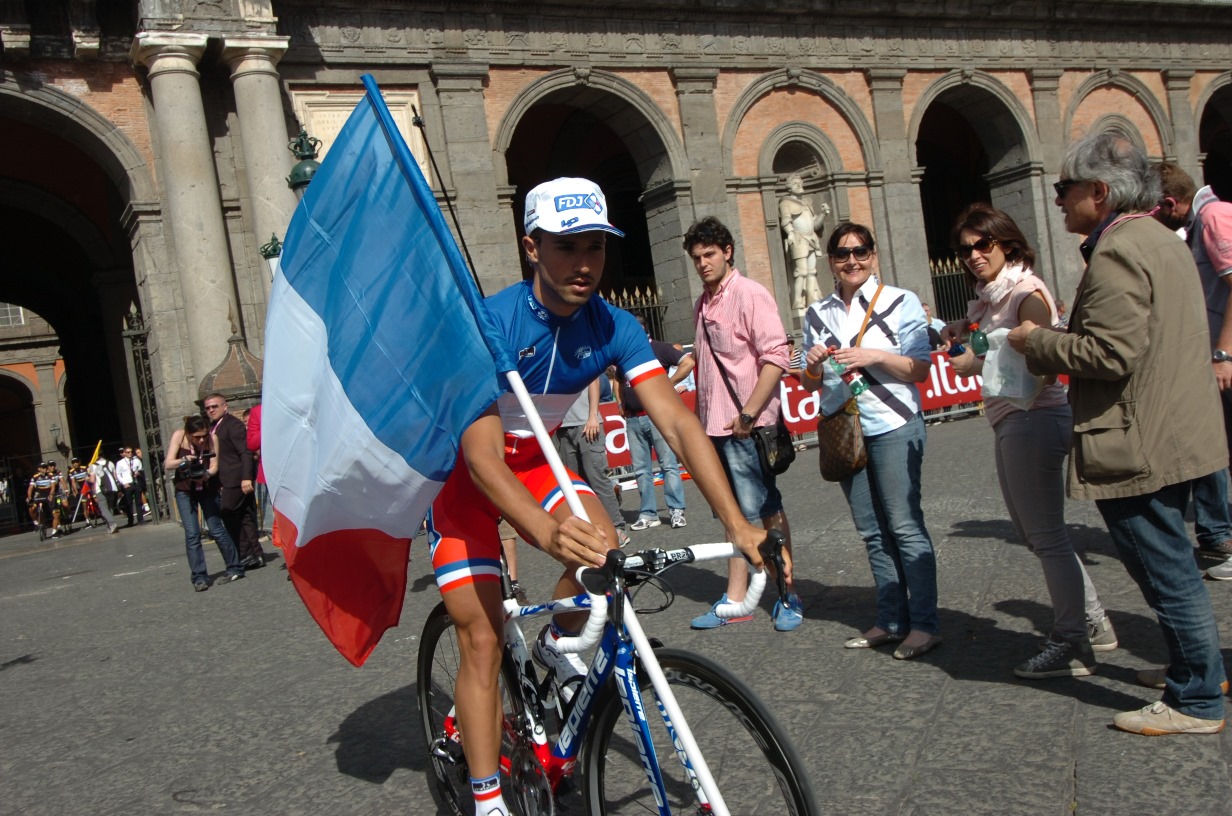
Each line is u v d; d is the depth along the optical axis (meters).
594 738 2.69
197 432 9.88
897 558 5.05
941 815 3.22
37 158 20.28
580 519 2.47
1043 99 25.08
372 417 3.04
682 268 21.05
